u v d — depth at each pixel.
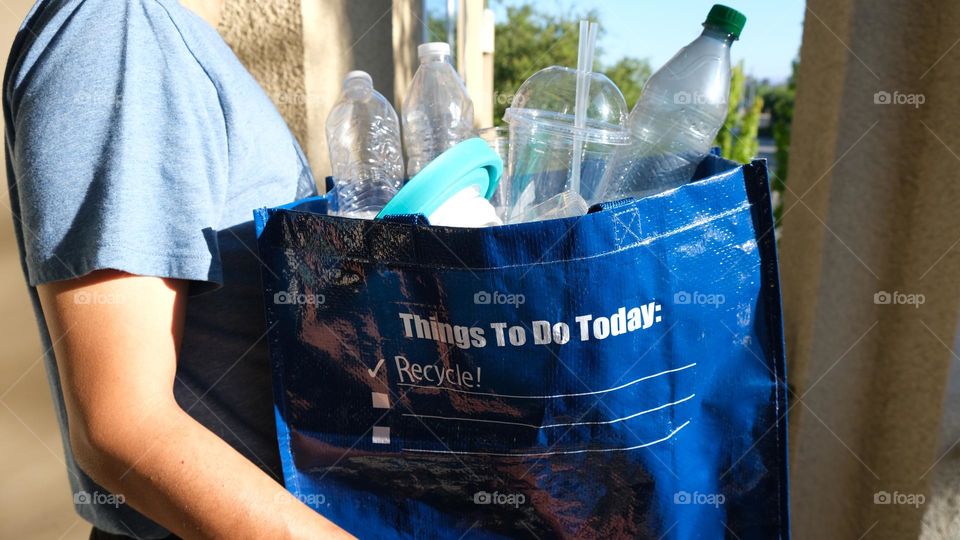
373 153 1.06
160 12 0.65
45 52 0.61
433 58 1.12
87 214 0.58
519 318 0.62
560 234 0.60
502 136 1.10
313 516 0.62
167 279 0.63
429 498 0.71
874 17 1.18
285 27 1.52
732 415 0.73
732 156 5.80
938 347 1.17
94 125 0.60
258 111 0.78
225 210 0.72
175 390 0.73
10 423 1.64
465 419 0.67
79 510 0.82
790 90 7.48
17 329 1.62
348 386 0.69
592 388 0.63
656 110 0.90
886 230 1.25
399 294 0.64
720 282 0.68
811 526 1.38
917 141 1.21
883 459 1.31
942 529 1.21
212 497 0.58
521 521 0.70
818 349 1.31
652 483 0.68
